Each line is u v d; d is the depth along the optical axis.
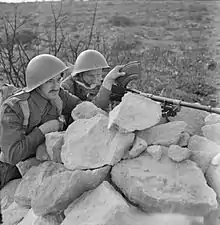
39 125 2.52
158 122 2.28
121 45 9.91
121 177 1.97
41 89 2.46
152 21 14.40
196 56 9.24
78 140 2.21
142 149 2.09
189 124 2.46
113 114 2.21
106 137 2.18
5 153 2.40
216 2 17.41
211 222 1.88
